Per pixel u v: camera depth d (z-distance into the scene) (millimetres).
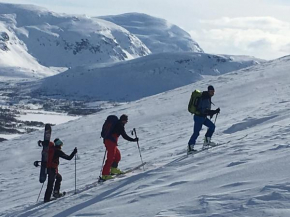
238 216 5344
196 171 8977
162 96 44000
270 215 5160
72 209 9398
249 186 6441
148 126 30812
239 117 23812
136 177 10398
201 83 47125
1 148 32750
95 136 30750
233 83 40188
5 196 16234
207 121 12773
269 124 15961
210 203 5996
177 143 19625
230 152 9992
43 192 15070
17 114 151375
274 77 39656
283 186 5977
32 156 28188
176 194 7254
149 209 6773
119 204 7836
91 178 15023
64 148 28844
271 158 7805
